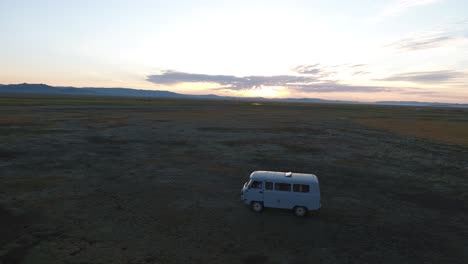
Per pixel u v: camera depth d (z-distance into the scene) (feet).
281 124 212.84
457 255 42.45
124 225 47.88
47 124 164.66
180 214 53.31
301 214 54.08
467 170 92.68
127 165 87.25
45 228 45.57
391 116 331.16
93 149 107.14
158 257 38.58
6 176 72.02
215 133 156.97
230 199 62.44
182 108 387.96
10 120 175.32
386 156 111.14
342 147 127.24
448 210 60.13
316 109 494.59
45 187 65.10
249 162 96.32
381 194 69.00
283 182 54.70
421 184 77.51
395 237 47.52
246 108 447.42
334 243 44.68
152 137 137.39
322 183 76.59
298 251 41.73
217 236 45.32
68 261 36.76
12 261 36.09
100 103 428.15
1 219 48.03
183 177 77.15
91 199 59.11
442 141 147.43
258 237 45.50
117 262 37.06
